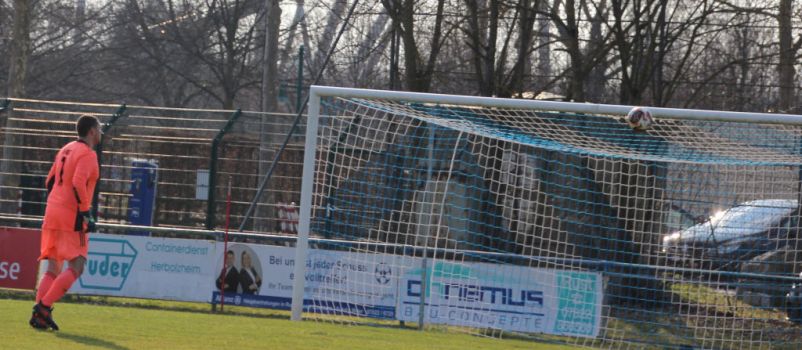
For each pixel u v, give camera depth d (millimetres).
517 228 41094
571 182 41594
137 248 41188
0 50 107812
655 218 41750
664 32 54375
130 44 116938
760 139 34438
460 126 36375
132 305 40594
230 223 51969
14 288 41750
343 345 24422
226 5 113250
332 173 39438
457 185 40531
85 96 116438
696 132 35031
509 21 61250
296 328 28797
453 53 68562
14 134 50375
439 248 38281
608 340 35469
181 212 51250
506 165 41531
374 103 35562
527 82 66562
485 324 36062
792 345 36156
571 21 54562
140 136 50750
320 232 40688
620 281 38250
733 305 37844
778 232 40281
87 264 41312
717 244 40875
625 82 53406
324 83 102688
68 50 114750
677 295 38844
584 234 40406
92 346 21031
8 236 41938
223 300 40344
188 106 129250
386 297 36906
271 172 48219
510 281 36219
